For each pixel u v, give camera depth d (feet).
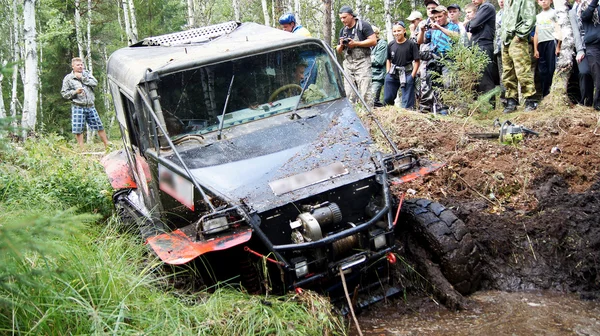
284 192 14.70
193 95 17.20
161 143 16.69
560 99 27.02
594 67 25.80
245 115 17.56
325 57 18.69
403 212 16.70
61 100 78.48
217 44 19.38
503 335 13.84
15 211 16.66
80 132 40.06
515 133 23.04
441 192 20.58
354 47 32.58
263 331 12.74
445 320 14.84
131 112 18.51
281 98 18.08
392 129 25.38
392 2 55.42
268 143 16.44
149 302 13.29
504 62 29.55
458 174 21.17
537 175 20.49
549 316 14.74
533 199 19.56
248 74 17.76
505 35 28.84
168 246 14.03
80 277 12.91
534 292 16.37
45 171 26.94
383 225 15.30
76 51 80.89
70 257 13.52
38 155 30.12
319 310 13.60
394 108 28.55
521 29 27.96
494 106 31.27
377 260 15.25
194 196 15.14
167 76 16.99
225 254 15.75
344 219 15.17
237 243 13.53
